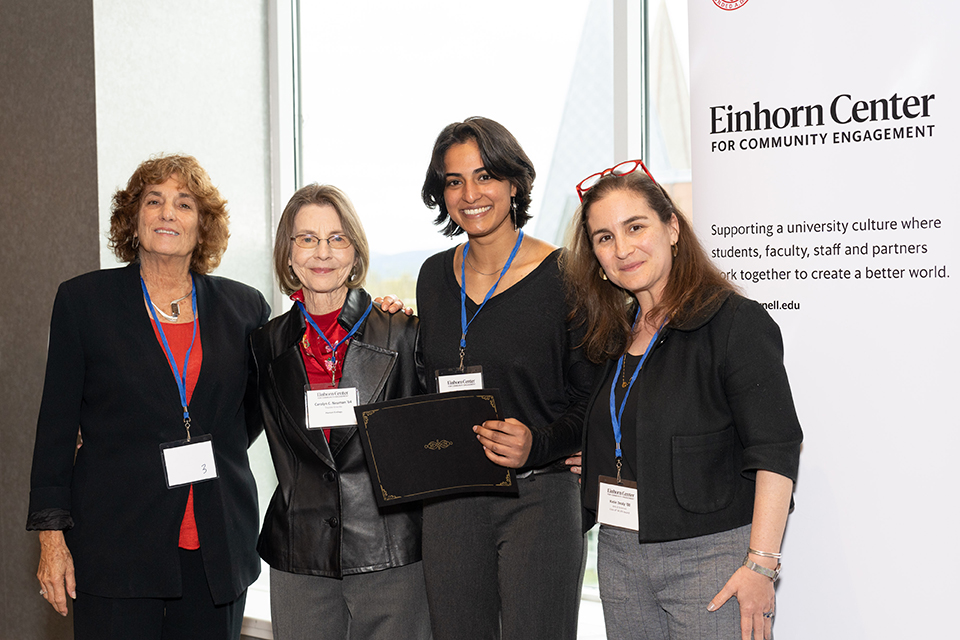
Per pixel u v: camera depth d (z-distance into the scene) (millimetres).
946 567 2029
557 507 2016
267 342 2209
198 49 3566
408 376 2184
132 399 2096
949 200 1997
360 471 2113
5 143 3418
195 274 2330
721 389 1694
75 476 2119
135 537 2059
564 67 3205
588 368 2043
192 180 2221
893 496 2070
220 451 2193
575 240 1922
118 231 2248
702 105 2232
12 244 3422
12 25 3373
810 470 2148
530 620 1978
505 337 2018
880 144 2051
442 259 2211
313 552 2078
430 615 2055
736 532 1691
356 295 2188
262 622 3312
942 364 2020
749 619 1626
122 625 2061
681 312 1729
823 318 2125
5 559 3533
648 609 1783
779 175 2152
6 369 3463
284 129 3855
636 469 1731
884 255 2059
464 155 2002
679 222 1807
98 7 3176
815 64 2100
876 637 2098
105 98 3209
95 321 2119
